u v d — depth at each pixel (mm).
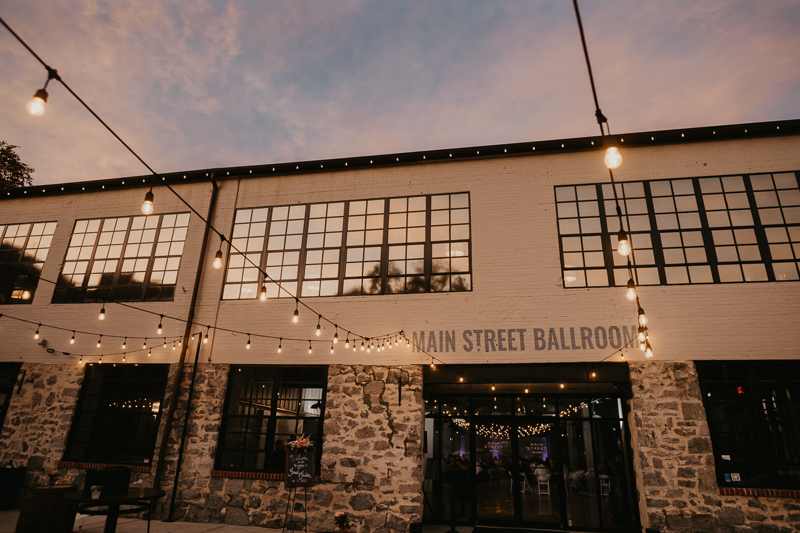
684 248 8523
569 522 8023
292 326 9398
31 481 9344
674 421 7590
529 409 8648
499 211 9312
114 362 9914
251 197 10586
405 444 8250
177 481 8711
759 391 7586
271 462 8711
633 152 9211
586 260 8758
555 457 8367
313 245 9961
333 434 8516
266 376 9273
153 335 9930
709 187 8781
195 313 9844
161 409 9344
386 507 7949
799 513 6871
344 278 9594
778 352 7664
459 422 8820
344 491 8148
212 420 9039
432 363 8625
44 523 6246
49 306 10688
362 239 9789
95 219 11312
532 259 8891
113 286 10594
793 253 8203
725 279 8234
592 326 8305
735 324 7895
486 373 8406
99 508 8984
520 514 8242
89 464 9219
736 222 8523
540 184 9344
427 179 9891
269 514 8242
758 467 7254
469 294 8898
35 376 10172
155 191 11164
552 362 8258
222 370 9344
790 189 8516
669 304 8172
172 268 10398
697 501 7160
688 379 7742
